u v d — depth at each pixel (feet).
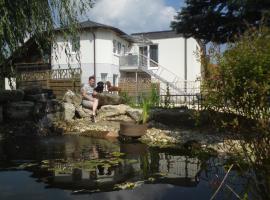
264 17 17.58
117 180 17.85
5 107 39.52
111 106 43.96
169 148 27.73
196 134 32.55
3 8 27.17
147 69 98.12
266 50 10.69
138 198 15.02
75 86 57.00
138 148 27.73
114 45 94.99
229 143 12.41
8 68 32.68
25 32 30.63
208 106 12.23
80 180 17.89
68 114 42.83
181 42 102.06
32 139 32.30
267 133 10.62
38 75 63.26
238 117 11.53
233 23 33.81
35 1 29.60
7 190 16.15
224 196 14.32
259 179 11.43
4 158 23.40
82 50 89.76
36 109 40.19
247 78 10.76
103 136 34.04
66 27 32.09
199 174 18.63
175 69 102.83
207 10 35.68
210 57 12.60
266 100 10.50
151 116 40.45
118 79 96.94
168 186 16.72
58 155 24.50
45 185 16.89
